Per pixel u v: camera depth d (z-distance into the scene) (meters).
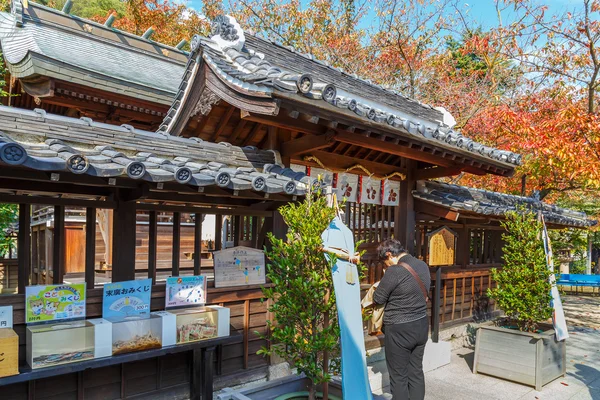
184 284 4.11
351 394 3.10
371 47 15.28
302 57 6.27
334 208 3.65
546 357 5.72
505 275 6.15
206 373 3.88
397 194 6.56
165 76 9.47
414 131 4.86
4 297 3.17
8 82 8.77
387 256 4.29
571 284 14.80
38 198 3.38
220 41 4.85
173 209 4.12
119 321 3.45
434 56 15.51
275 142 5.05
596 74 9.01
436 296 6.43
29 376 2.92
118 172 2.98
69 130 3.48
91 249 3.65
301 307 3.43
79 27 9.31
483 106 14.20
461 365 6.51
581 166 7.74
